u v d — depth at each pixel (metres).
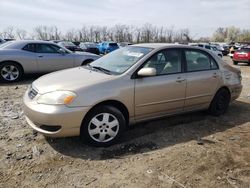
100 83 3.91
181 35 56.94
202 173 3.39
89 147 3.98
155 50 4.53
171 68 4.66
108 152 3.87
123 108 4.18
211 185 3.16
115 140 4.07
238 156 3.85
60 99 3.66
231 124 5.12
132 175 3.31
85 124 3.84
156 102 4.43
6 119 5.04
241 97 7.41
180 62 4.79
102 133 3.97
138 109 4.28
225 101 5.61
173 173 3.37
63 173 3.33
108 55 5.11
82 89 3.76
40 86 3.95
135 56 4.51
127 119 4.29
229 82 5.53
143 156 3.78
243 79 11.36
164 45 4.75
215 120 5.31
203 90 5.07
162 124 4.96
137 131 4.61
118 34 55.06
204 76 5.04
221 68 5.41
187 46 4.98
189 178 3.28
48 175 3.28
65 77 4.20
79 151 3.86
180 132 4.64
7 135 4.31
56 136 3.73
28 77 9.87
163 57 4.59
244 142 4.33
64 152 3.82
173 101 4.66
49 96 3.71
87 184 3.12
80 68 4.84
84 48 28.25
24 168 3.41
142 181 3.20
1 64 8.70
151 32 55.22
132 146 4.07
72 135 3.79
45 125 3.69
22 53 8.93
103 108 3.91
